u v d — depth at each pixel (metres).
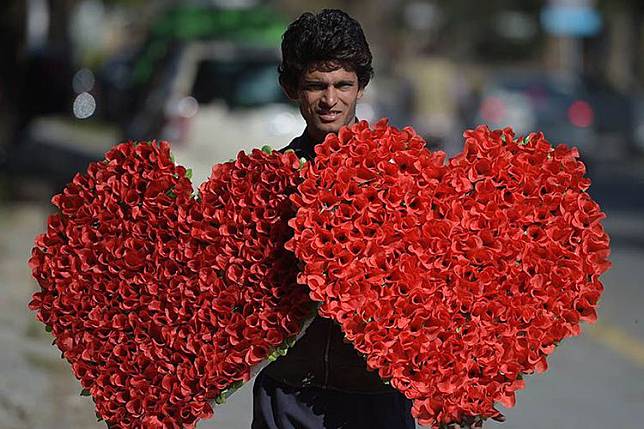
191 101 29.05
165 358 9.90
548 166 9.71
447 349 9.29
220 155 28.66
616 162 68.31
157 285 9.99
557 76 69.81
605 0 105.38
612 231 38.16
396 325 9.23
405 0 165.38
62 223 10.42
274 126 28.77
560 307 9.62
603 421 17.50
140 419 10.06
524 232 9.62
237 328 9.63
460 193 9.41
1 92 47.81
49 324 10.44
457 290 9.31
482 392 9.45
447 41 149.12
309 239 9.12
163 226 10.00
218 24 34.12
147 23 99.75
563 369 20.83
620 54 109.44
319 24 9.76
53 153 55.12
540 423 17.28
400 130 9.45
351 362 9.74
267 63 29.61
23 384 17.73
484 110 61.59
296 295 9.49
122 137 37.94
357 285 9.16
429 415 9.35
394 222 9.24
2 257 29.23
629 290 28.44
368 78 9.97
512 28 145.50
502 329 9.45
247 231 9.62
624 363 21.41
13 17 46.22
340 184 9.20
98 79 80.94
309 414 9.83
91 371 10.23
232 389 9.76
